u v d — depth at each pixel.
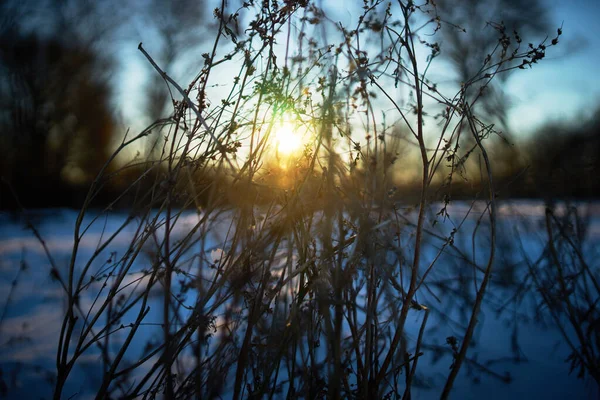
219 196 1.59
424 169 1.60
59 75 14.80
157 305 2.92
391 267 1.48
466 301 2.89
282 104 1.58
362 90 1.60
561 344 2.60
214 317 1.60
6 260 4.70
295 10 1.61
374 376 1.74
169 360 1.56
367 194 1.61
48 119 14.16
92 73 15.05
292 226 1.54
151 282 1.60
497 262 2.98
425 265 3.04
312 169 1.53
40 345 2.53
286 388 1.93
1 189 11.77
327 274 1.46
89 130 14.56
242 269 1.58
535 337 2.66
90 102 14.73
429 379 2.19
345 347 1.75
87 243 5.71
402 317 1.53
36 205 12.16
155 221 1.61
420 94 1.58
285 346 1.52
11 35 14.45
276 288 1.49
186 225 1.97
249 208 1.61
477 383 2.16
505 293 3.13
